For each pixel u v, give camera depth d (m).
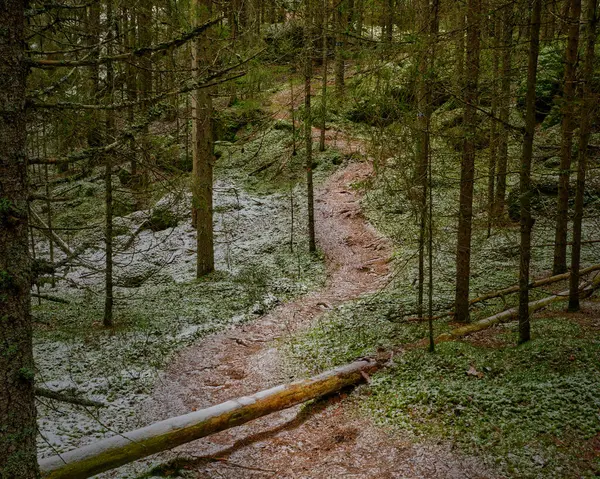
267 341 11.95
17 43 3.41
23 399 3.51
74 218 21.72
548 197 16.77
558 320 9.66
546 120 20.31
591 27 9.08
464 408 7.18
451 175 14.36
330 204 23.16
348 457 6.69
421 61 8.23
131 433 6.59
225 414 7.28
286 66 12.66
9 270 3.38
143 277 18.20
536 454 6.01
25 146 3.54
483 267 14.75
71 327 12.77
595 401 6.73
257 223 22.73
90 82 6.39
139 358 10.67
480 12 8.45
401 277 15.35
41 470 5.71
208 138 16.86
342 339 11.05
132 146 5.01
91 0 4.33
